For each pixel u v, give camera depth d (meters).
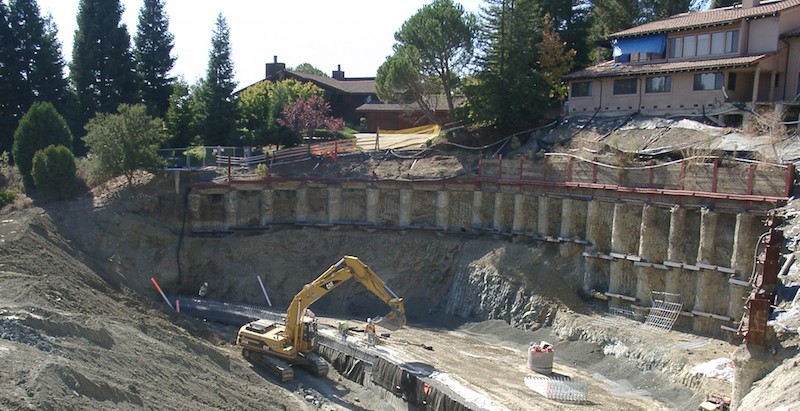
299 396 32.69
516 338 40.84
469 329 43.38
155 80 71.56
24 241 38.88
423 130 72.19
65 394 21.25
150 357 28.58
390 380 34.12
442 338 41.34
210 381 29.61
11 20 62.69
